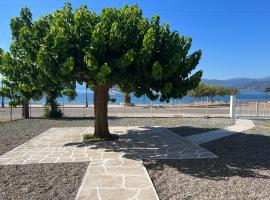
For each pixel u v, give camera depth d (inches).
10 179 284.4
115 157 363.9
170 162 343.6
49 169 316.5
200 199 235.0
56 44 376.5
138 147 423.8
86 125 674.8
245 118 832.9
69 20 418.6
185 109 1264.8
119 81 416.8
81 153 387.5
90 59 371.6
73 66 382.0
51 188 260.7
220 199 234.5
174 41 431.8
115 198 235.6
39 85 477.4
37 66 431.2
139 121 752.3
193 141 475.5
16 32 590.2
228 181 277.3
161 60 420.2
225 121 760.3
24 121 756.6
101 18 427.2
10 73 522.3
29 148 422.6
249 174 299.3
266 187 260.7
